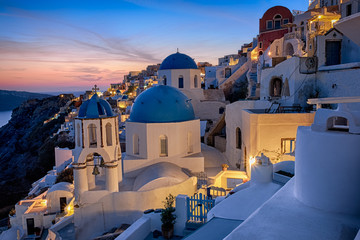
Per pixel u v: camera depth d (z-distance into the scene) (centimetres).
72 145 5284
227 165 1973
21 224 2628
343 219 381
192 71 3391
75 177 1617
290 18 3750
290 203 443
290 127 1473
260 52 3897
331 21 1994
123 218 1573
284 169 912
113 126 1639
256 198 791
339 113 412
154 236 1123
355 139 380
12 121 12138
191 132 2039
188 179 1625
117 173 1658
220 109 3538
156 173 1678
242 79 4053
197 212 1106
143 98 2042
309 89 1650
